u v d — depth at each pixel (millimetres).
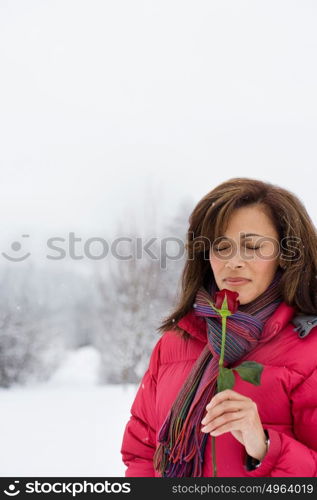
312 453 1421
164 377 1805
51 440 6848
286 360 1550
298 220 1641
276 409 1528
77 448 6312
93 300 22094
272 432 1424
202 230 1703
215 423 1315
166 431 1623
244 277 1594
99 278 15125
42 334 16672
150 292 13375
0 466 5504
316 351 1540
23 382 15391
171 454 1585
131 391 11922
